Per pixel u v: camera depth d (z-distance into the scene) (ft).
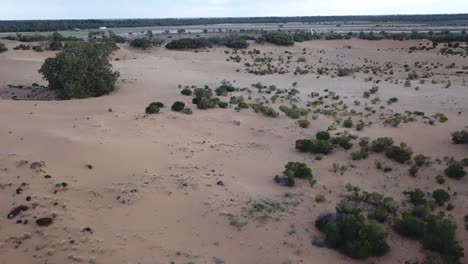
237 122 97.35
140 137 82.28
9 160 65.21
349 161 76.07
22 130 81.82
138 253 45.65
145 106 111.45
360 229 49.03
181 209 55.16
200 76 176.76
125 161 68.80
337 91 142.41
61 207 53.01
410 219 52.65
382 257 48.01
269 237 50.16
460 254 47.50
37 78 171.22
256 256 46.65
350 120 97.09
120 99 121.90
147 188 59.47
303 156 78.43
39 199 54.39
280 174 69.10
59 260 43.60
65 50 136.36
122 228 50.01
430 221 51.57
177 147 78.02
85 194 57.06
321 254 47.65
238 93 136.98
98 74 131.44
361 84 155.84
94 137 79.41
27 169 62.85
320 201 59.93
